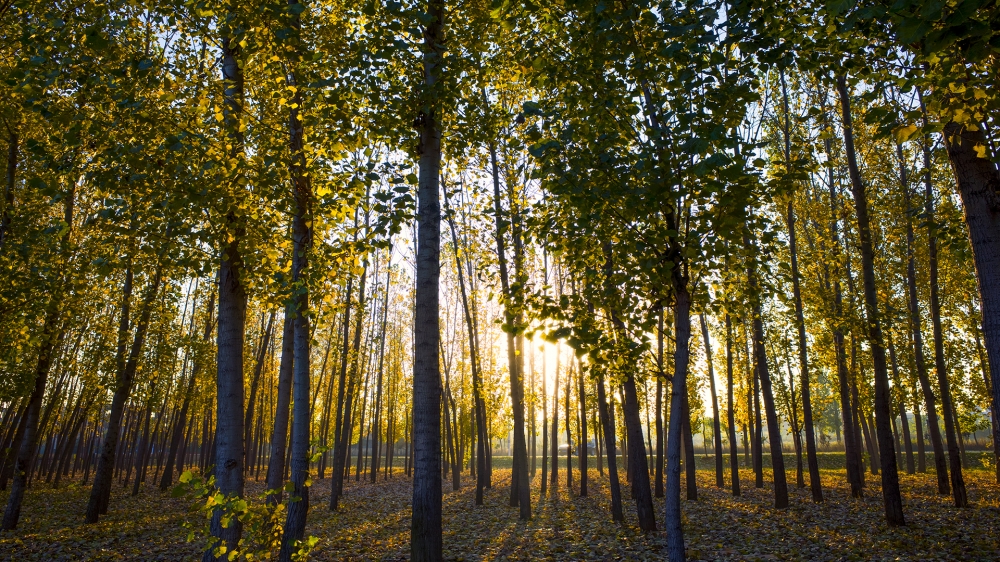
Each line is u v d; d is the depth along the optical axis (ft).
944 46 11.06
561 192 17.58
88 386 64.85
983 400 68.23
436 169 24.02
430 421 21.38
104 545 37.52
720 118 17.56
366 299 61.46
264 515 16.60
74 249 28.86
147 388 64.03
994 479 66.44
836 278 49.08
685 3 15.85
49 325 40.09
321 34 23.56
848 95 38.52
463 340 94.79
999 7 11.30
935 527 34.40
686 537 36.14
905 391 72.43
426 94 21.25
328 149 21.98
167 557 33.55
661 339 39.60
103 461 50.34
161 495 72.08
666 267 17.61
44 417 69.36
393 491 79.66
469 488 82.94
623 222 18.76
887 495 35.81
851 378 61.72
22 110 25.89
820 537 34.17
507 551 34.12
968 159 18.78
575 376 67.15
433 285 22.79
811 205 52.21
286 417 31.91
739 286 21.56
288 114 24.85
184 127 20.07
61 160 20.76
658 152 16.38
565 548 34.19
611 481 43.14
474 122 26.14
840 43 18.84
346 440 70.18
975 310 66.39
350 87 20.97
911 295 53.16
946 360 67.82
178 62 21.08
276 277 22.48
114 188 19.44
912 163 45.21
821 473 91.97
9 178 29.43
